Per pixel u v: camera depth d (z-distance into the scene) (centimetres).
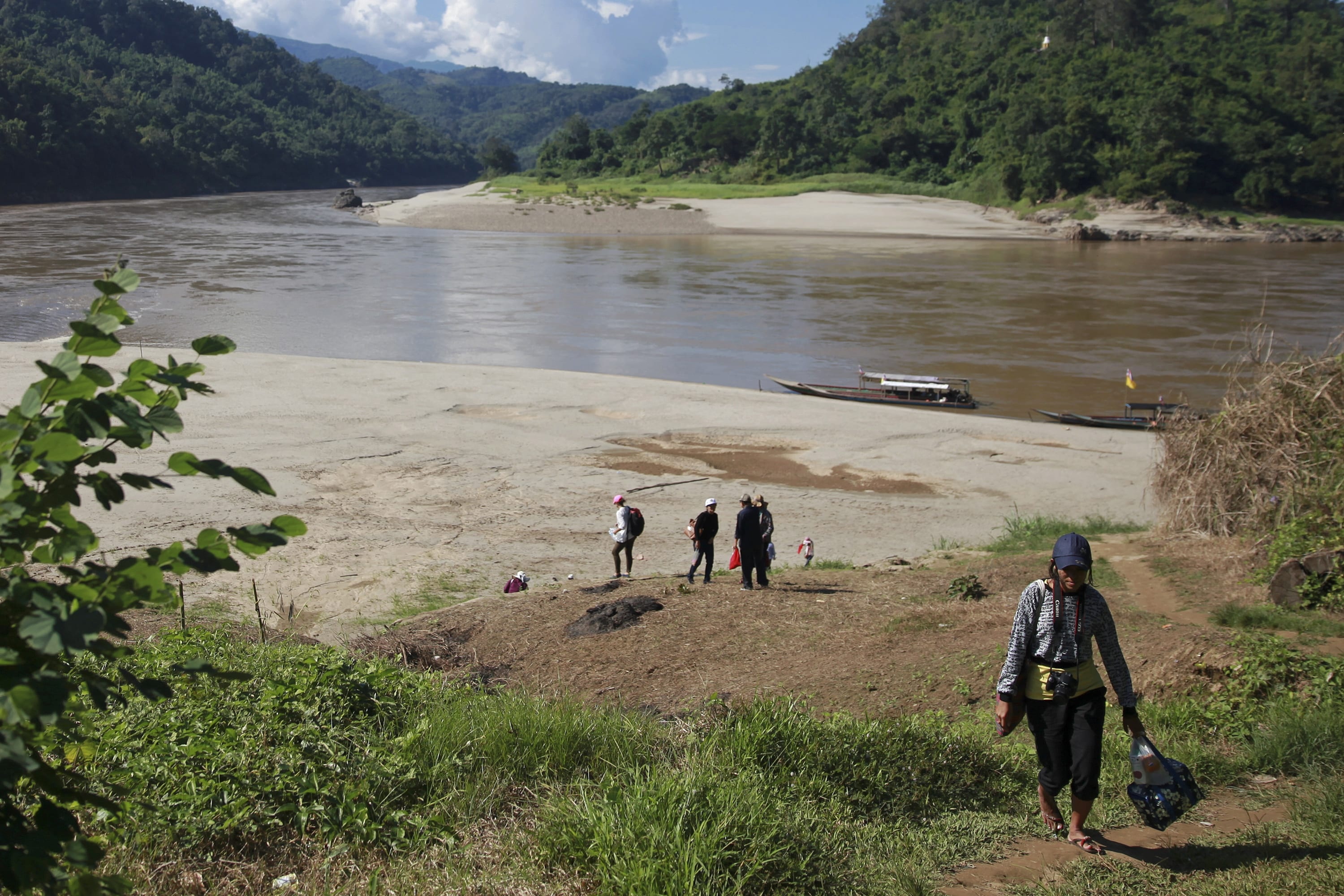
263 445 2259
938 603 1135
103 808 271
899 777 538
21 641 243
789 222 10056
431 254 7262
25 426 239
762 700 661
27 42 19725
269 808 454
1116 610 979
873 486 2208
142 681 269
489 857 430
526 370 3222
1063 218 10294
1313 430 1213
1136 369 3612
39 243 7475
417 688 691
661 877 386
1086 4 15525
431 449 2314
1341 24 15812
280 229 9456
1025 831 486
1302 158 10919
